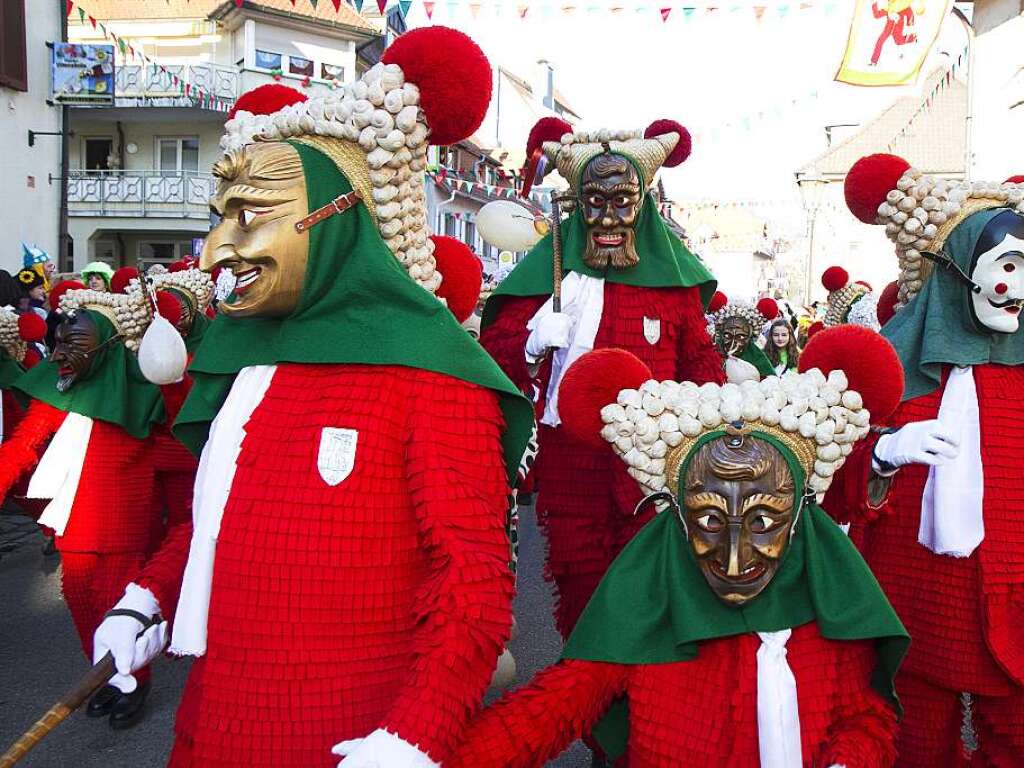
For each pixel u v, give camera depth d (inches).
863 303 309.1
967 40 479.2
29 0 508.7
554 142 157.8
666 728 85.6
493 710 81.0
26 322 251.1
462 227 845.8
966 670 112.1
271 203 78.9
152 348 118.1
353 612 77.3
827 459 85.3
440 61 81.7
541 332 143.9
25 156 514.0
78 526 157.2
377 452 78.0
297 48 861.8
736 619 85.1
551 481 147.6
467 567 75.4
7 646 199.8
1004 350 118.8
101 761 149.3
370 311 80.7
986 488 113.8
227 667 78.0
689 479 84.4
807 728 83.8
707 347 157.2
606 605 87.5
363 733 77.2
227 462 82.2
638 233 154.9
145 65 753.0
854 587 85.2
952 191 121.2
